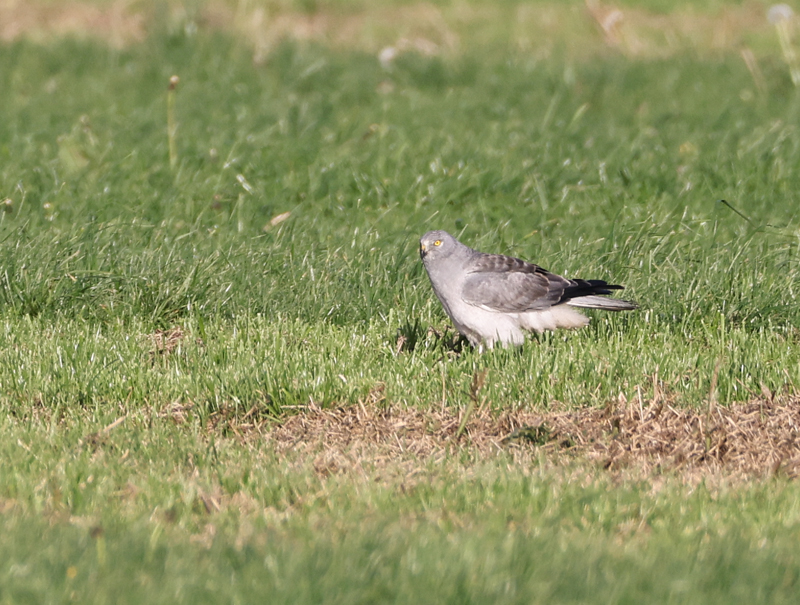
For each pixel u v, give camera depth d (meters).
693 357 11.00
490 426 9.53
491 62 27.19
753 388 10.18
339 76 25.22
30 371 10.48
